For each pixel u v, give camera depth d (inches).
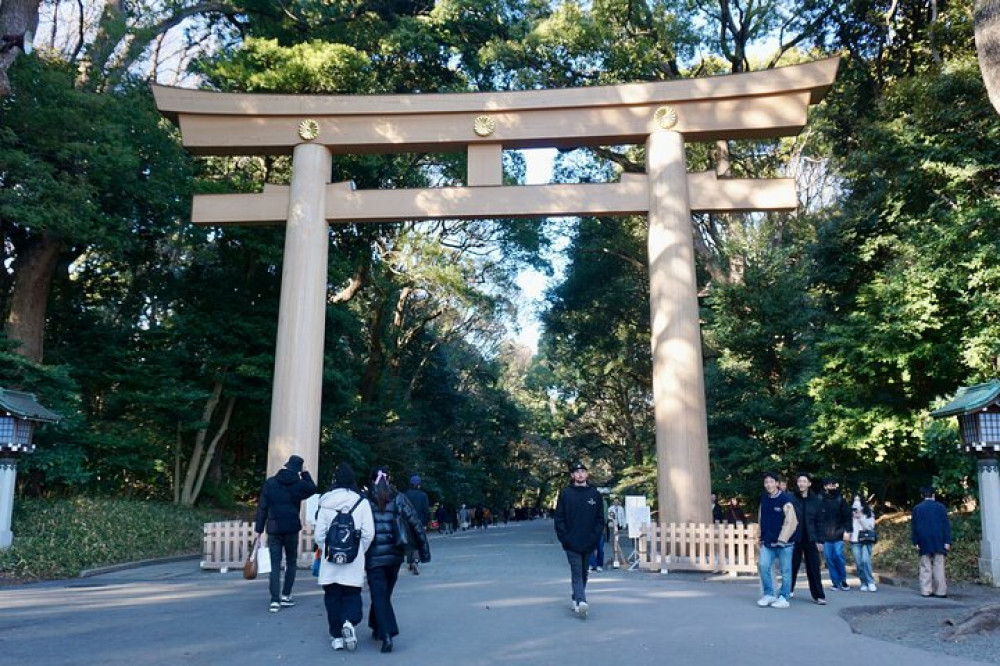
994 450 465.4
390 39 987.3
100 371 810.8
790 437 723.4
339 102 615.5
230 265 884.0
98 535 600.1
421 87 1099.3
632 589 400.2
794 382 697.6
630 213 614.5
